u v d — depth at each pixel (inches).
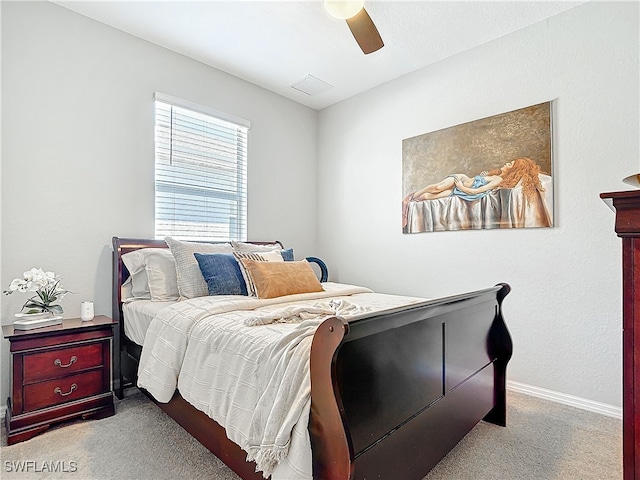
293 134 149.7
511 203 101.1
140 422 79.8
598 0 87.9
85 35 95.9
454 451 68.7
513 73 101.4
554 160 94.1
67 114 92.7
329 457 39.9
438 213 117.2
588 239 89.0
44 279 80.6
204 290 92.9
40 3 88.8
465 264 110.9
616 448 69.9
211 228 123.1
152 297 91.7
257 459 43.9
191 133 118.4
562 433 75.8
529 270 98.0
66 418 77.1
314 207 157.2
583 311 89.4
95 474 60.9
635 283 32.1
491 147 105.3
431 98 119.8
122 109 102.4
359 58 116.5
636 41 83.0
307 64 120.6
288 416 42.8
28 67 86.7
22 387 72.5
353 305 73.9
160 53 110.3
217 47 110.8
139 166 105.7
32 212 87.2
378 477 45.3
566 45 92.7
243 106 131.8
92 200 96.7
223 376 56.2
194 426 62.3
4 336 73.3
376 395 45.8
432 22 96.9
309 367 44.1
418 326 54.4
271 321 62.1
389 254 131.8
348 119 146.7
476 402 70.8
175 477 59.9
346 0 75.0
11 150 84.3
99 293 97.3
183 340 66.7
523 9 91.9
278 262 94.7
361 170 141.7
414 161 124.0
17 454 66.9
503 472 62.2
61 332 77.5
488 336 76.5
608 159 86.4
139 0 89.3
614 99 85.7
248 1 89.4
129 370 89.5
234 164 130.0
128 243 98.5
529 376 97.7
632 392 32.3
